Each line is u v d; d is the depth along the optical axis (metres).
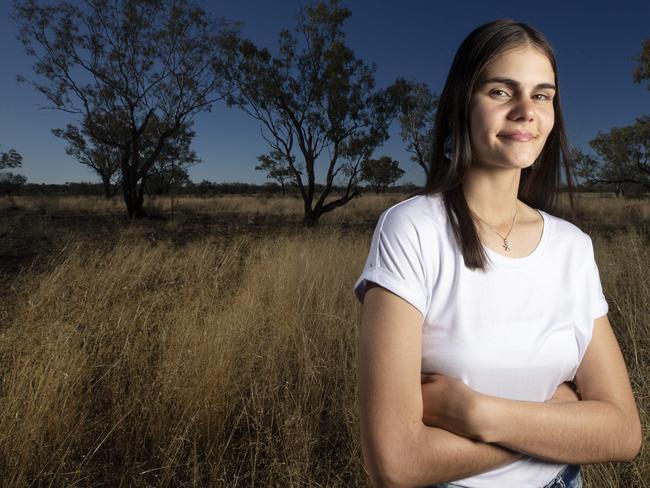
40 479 2.34
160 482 2.35
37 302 4.62
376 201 27.27
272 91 16.83
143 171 20.98
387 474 0.78
